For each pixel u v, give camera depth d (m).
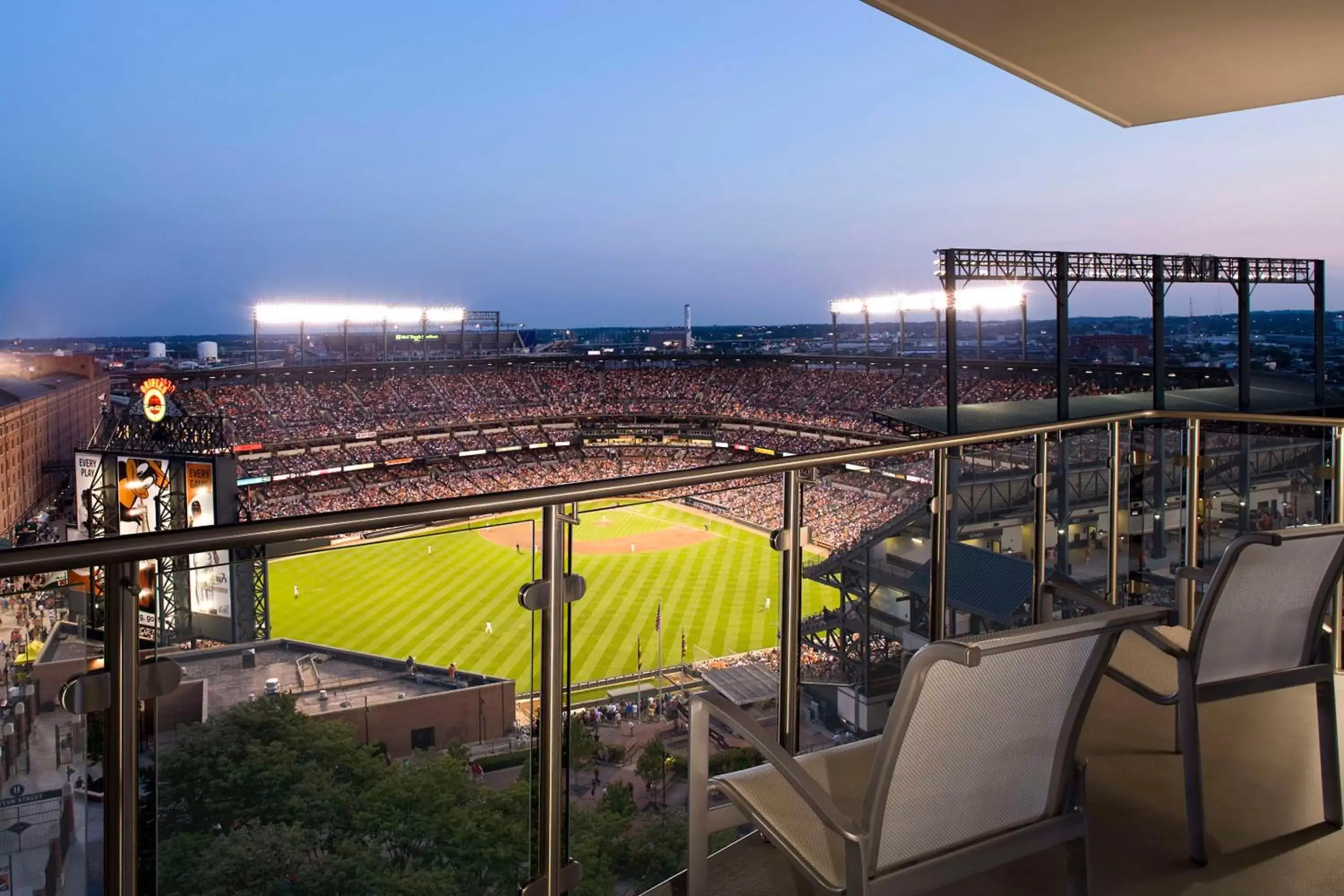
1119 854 2.47
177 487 33.22
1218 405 33.19
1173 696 2.47
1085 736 3.29
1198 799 2.40
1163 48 4.42
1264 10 3.97
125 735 1.44
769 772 2.04
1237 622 2.42
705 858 2.06
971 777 1.64
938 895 2.27
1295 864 2.41
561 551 1.97
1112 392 47.16
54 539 66.44
